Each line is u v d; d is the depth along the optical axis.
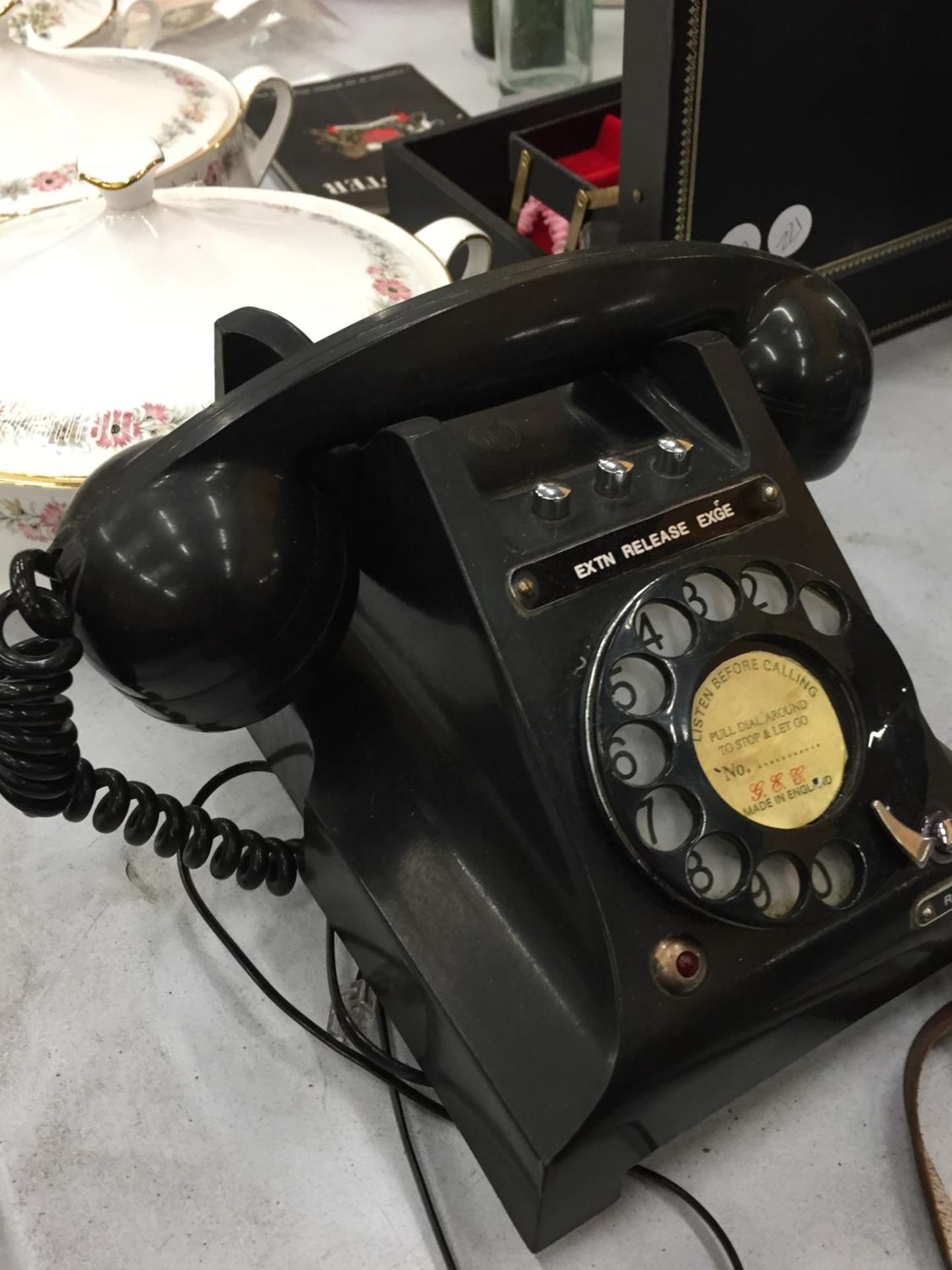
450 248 0.37
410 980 0.25
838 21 0.39
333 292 0.33
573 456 0.26
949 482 0.43
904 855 0.24
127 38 0.59
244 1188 0.26
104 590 0.23
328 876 0.29
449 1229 0.25
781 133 0.41
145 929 0.31
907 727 0.24
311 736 0.29
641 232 0.42
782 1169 0.26
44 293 0.32
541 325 0.24
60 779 0.25
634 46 0.38
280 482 0.24
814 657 0.24
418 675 0.26
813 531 0.25
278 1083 0.28
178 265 0.33
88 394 0.30
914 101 0.43
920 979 0.27
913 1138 0.25
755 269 0.27
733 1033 0.22
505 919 0.24
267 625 0.24
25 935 0.31
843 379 0.28
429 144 0.53
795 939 0.23
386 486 0.23
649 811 0.22
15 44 0.43
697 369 0.26
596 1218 0.25
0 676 0.23
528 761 0.22
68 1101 0.28
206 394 0.31
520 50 0.61
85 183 0.34
